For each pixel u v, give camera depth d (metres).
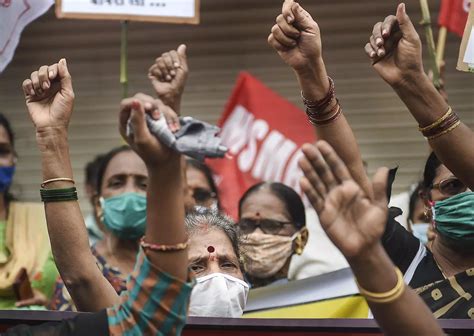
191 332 3.92
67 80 3.95
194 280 3.21
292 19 3.94
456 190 4.80
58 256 3.98
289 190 5.94
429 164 4.89
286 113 7.38
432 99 4.02
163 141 2.95
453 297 4.48
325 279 5.29
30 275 5.74
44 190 3.96
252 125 7.39
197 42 9.45
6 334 3.34
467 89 8.95
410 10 9.04
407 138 9.11
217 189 6.37
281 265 5.83
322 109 4.00
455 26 6.16
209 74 9.40
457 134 4.02
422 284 4.57
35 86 3.96
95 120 9.59
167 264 3.13
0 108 9.65
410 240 4.65
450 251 4.70
